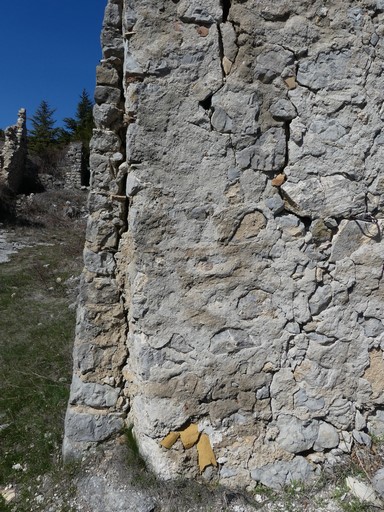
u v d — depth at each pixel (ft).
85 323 9.04
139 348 8.02
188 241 7.90
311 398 8.20
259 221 7.99
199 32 7.65
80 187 65.31
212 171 7.84
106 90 8.81
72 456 8.88
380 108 7.92
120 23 8.77
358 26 7.80
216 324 8.01
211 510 7.48
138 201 7.80
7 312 19.66
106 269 9.04
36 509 8.10
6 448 9.98
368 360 8.25
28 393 12.17
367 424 8.43
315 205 8.00
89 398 9.02
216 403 8.10
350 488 7.66
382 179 8.03
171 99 7.68
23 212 47.14
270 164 7.90
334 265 8.13
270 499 7.70
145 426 8.13
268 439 8.16
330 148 7.94
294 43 7.77
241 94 7.76
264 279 8.05
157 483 7.88
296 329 8.13
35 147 80.02
